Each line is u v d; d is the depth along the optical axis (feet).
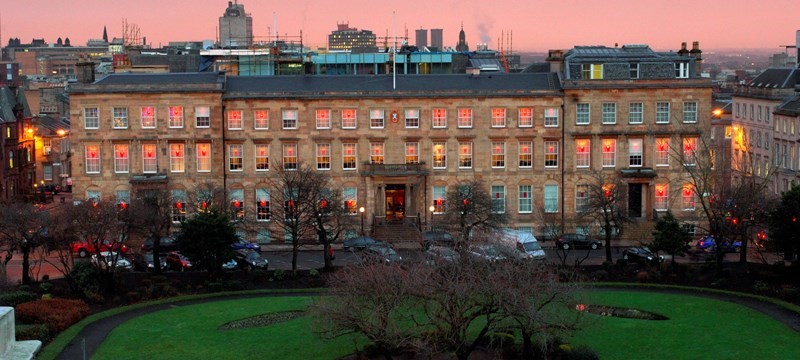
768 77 536.01
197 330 246.27
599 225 383.04
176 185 399.24
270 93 400.67
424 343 191.42
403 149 404.98
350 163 404.98
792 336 234.38
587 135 404.36
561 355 206.59
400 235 390.21
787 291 275.59
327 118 402.52
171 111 397.19
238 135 400.26
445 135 404.36
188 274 314.96
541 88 408.05
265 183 401.29
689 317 255.29
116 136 395.96
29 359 64.85
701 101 404.36
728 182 396.37
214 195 366.43
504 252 217.15
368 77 414.41
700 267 317.01
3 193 501.56
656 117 405.39
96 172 398.21
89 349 228.22
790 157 476.54
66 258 310.65
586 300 228.02
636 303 272.72
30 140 557.74
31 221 291.79
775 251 313.32
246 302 280.72
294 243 315.99
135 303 279.28
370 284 195.21
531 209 408.26
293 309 269.85
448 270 207.72
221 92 395.96
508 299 189.88
